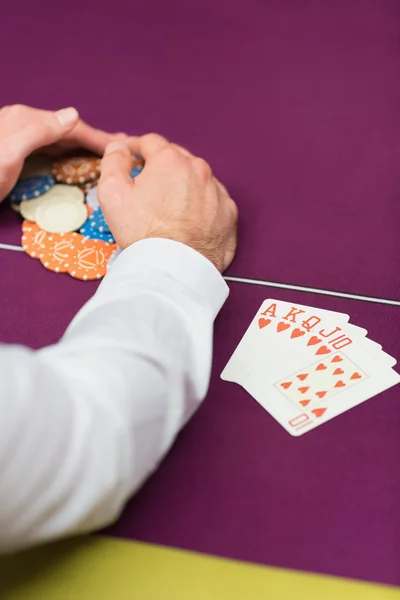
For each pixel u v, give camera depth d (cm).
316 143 130
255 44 151
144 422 68
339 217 117
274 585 76
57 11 160
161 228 100
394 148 128
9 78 144
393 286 106
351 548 78
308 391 91
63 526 64
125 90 141
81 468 62
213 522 80
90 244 112
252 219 116
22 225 116
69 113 118
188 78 143
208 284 90
